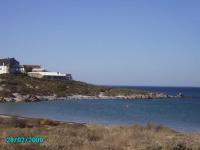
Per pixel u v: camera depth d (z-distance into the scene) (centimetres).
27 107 11106
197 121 7656
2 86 14788
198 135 2983
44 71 19538
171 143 2036
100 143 2086
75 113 9306
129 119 7900
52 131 2684
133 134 2611
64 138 2164
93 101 15512
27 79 16638
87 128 3173
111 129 3005
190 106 13400
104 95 17825
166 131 3319
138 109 11438
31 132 2573
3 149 1800
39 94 15325
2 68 17100
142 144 2080
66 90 16975
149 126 3456
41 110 10062
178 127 6272
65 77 18938
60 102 14162
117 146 2025
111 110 10738
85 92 17588
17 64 17962
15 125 3575
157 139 2377
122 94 18625
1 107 10794
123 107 12175
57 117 7975
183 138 2602
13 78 16150
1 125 3459
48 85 16738
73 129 2909
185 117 8762
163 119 8112
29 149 1844
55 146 1905
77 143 2050
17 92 14638
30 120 4269
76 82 18738
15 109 10169
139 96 18700
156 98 19488
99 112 9850
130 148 1995
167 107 12688
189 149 1997
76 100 15675
